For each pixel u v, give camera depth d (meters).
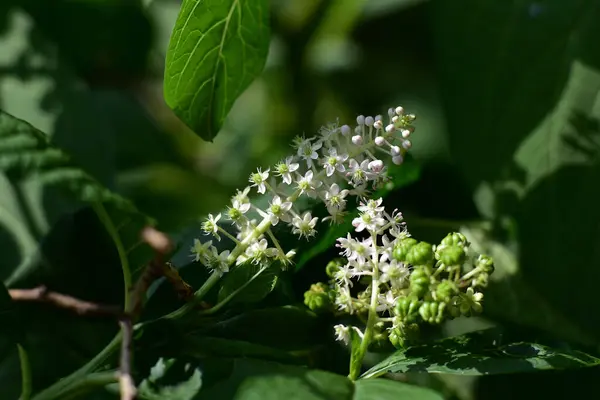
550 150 1.16
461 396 1.16
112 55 1.31
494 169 1.17
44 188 1.13
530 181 1.16
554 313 1.14
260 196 1.11
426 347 1.03
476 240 1.15
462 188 1.19
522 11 1.16
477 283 1.00
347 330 1.02
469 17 1.17
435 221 1.15
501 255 1.15
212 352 1.02
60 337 1.05
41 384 1.05
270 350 1.02
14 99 1.19
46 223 1.13
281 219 1.03
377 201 1.02
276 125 1.30
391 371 1.01
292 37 1.29
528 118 1.16
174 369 1.01
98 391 1.05
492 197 1.16
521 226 1.15
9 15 1.21
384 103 1.32
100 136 1.20
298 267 1.06
